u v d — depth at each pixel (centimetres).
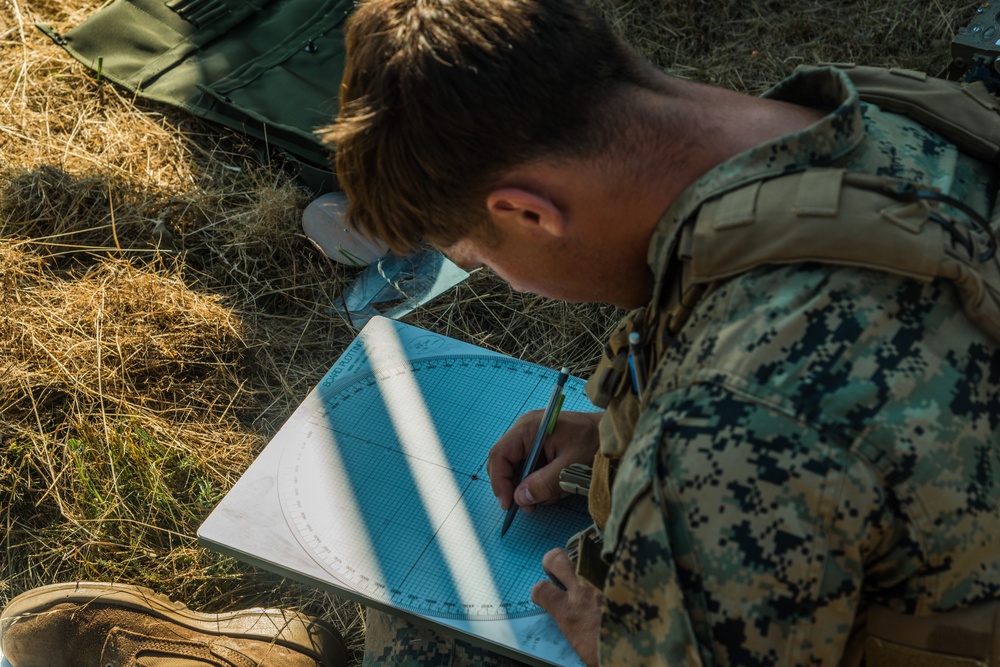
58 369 240
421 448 169
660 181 92
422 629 150
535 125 89
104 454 224
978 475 82
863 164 93
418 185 95
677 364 88
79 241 273
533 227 97
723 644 81
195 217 279
